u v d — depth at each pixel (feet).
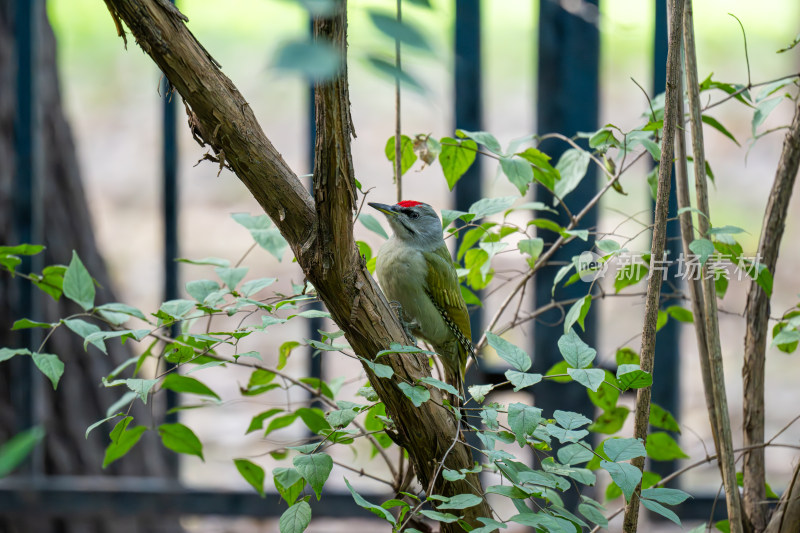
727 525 20.06
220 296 17.74
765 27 91.09
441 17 7.40
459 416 16.07
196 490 32.17
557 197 20.63
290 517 15.23
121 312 18.86
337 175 14.07
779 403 51.44
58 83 39.52
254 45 86.22
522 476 14.80
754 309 19.48
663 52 28.60
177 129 31.12
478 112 30.25
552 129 30.40
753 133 19.65
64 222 39.60
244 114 14.64
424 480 17.60
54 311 37.40
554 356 30.91
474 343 31.45
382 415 19.62
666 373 30.53
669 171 15.69
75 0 91.30
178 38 14.01
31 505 32.32
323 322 30.55
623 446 14.61
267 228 19.70
